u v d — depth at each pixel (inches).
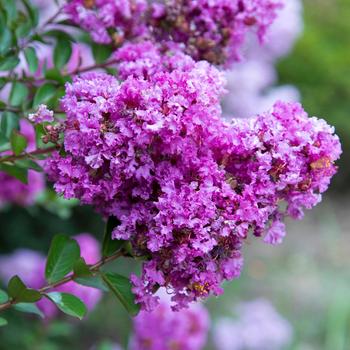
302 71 126.0
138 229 24.5
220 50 29.9
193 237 23.6
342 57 125.9
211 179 23.8
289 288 96.1
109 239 25.6
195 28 29.6
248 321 72.7
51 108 29.2
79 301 25.6
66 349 73.6
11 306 25.7
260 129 24.4
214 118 24.3
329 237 116.3
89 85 23.9
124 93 23.4
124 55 28.2
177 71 24.0
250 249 105.7
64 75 30.4
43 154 27.7
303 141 24.2
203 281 24.2
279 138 24.1
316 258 108.3
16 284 25.1
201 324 48.9
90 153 23.6
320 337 85.7
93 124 23.4
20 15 33.2
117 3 29.4
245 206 23.5
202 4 29.1
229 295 88.5
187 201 23.4
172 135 23.5
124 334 76.9
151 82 24.2
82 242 50.4
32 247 77.1
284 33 78.8
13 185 43.1
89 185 24.0
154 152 24.0
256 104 82.8
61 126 24.4
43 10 50.2
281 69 125.0
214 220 23.5
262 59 82.8
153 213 24.1
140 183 24.2
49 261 26.4
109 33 30.2
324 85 126.3
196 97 23.6
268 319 72.6
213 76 25.4
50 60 41.4
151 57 27.5
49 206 45.6
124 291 25.0
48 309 53.1
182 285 24.7
